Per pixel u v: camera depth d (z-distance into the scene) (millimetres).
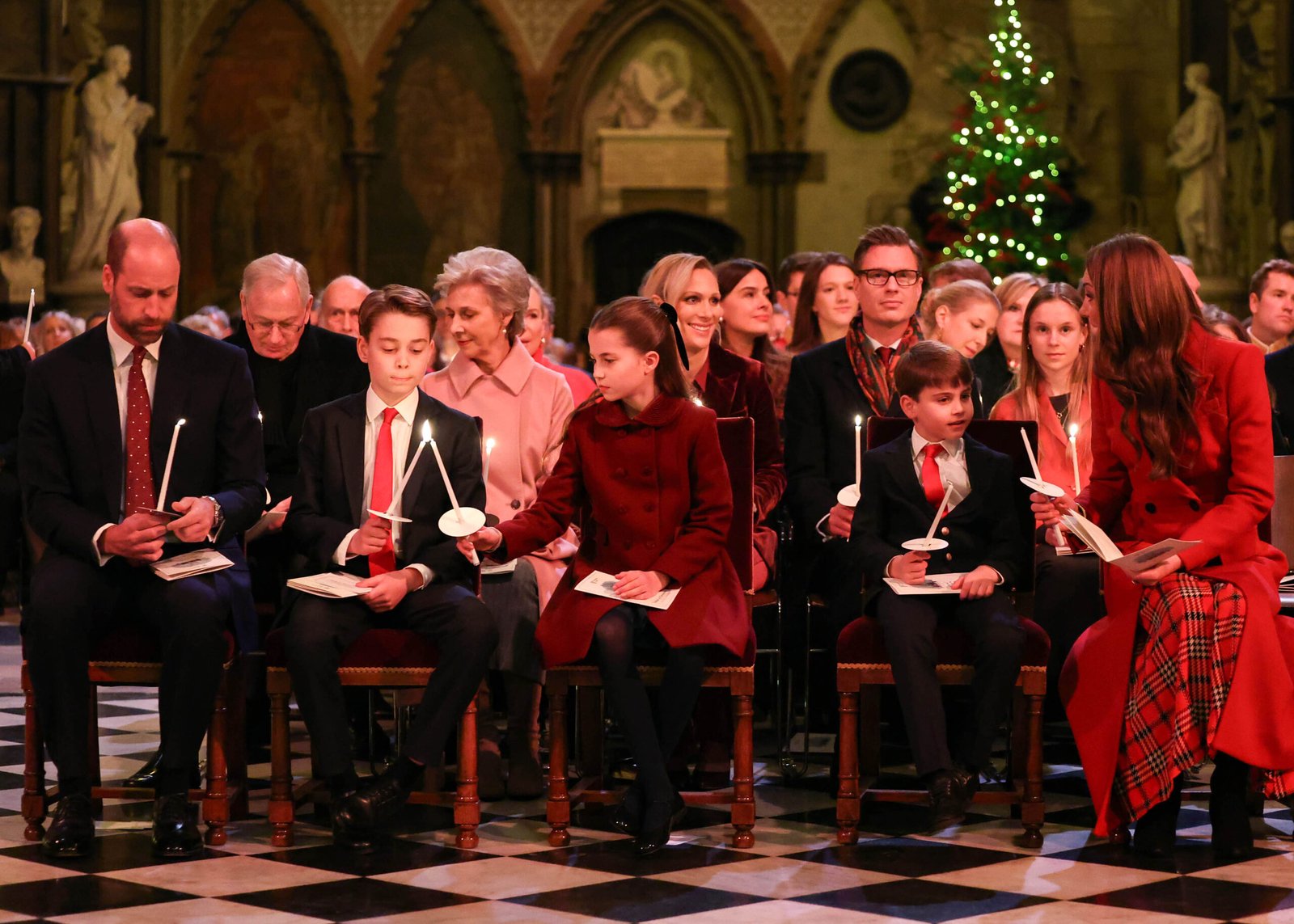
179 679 5285
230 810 5781
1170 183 24000
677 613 5461
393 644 5422
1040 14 24031
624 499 5730
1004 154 22359
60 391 5609
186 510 5383
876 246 6980
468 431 5844
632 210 24656
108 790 5430
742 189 24703
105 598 5410
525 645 6133
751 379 6969
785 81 24297
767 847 5414
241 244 24266
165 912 4562
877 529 5914
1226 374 5457
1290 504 6309
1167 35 23891
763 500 6754
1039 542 6762
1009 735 6098
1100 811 5312
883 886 4887
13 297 19328
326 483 5781
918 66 24266
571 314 24641
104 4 22859
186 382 5699
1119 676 5395
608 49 24531
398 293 5750
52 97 19766
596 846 5426
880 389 6996
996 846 5422
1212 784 5379
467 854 5305
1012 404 7180
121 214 20531
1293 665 5375
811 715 7773
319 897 4734
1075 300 7113
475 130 24531
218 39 23953
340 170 24359
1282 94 18812
